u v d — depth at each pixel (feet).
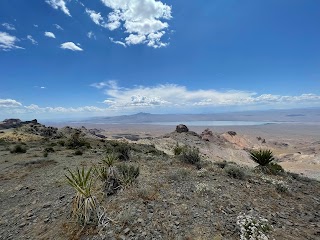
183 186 31.37
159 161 54.54
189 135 517.96
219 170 42.65
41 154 87.61
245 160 426.51
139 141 415.03
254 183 35.24
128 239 18.35
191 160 51.57
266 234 18.94
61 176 44.34
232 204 25.05
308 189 35.94
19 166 60.13
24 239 20.61
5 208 29.66
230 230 19.75
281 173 48.44
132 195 26.71
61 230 20.68
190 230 19.54
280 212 24.32
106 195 26.89
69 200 28.32
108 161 31.68
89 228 19.94
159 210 23.07
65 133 376.07
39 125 363.15
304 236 19.36
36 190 36.04
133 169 34.17
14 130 296.10
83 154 85.51
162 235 18.86
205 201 25.71
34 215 25.59
